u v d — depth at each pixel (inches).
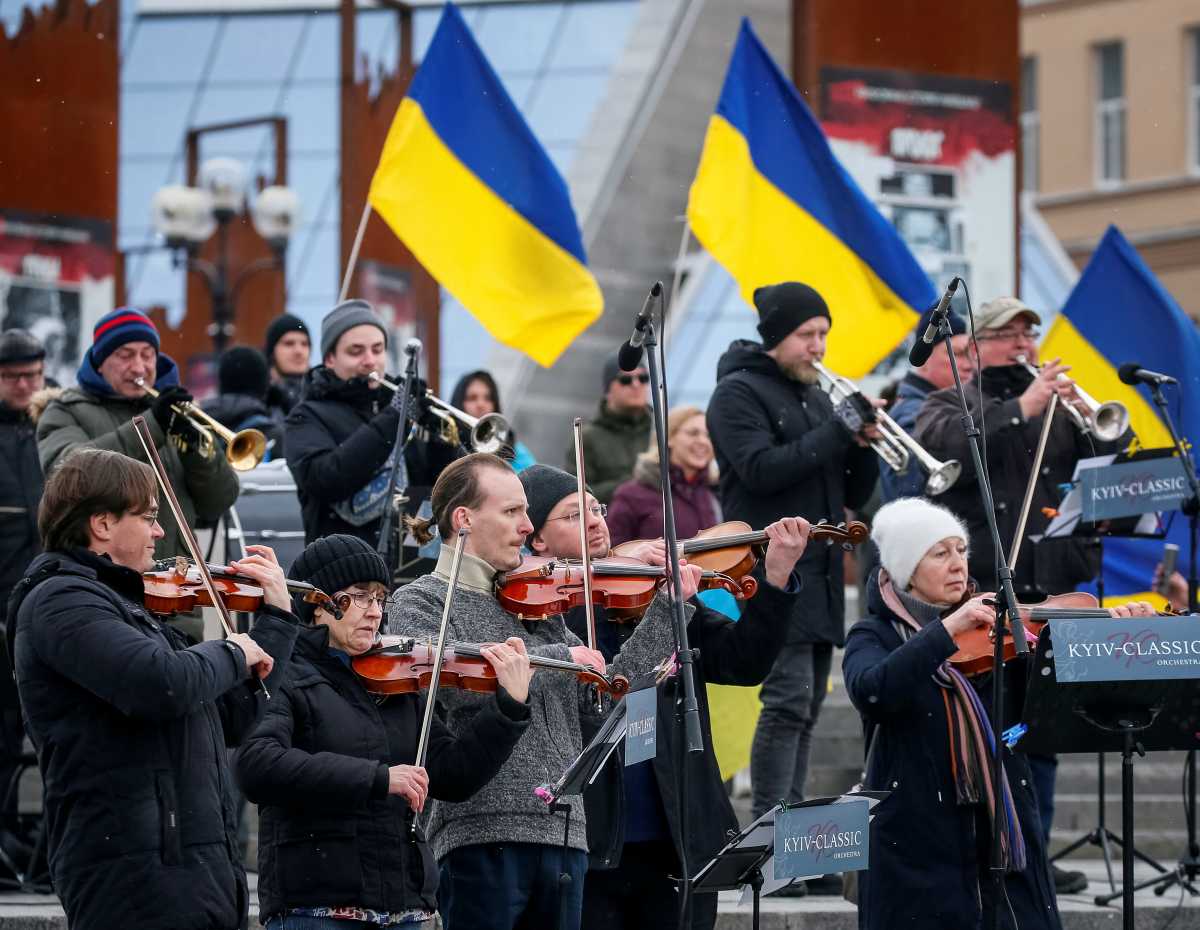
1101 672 701.3
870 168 1375.5
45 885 897.5
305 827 617.3
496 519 690.2
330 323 904.9
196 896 574.6
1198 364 1125.1
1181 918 908.6
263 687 600.1
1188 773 946.7
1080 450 943.0
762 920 869.8
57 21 1550.2
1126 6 3358.8
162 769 580.4
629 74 2775.6
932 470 869.2
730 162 1093.8
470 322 2748.5
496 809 656.4
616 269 2603.3
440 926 823.7
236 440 836.6
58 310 1545.3
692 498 1034.7
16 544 936.3
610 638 737.0
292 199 2010.3
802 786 922.1
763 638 714.8
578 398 2556.6
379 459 865.5
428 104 1079.6
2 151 1530.5
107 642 568.4
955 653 732.7
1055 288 2618.1
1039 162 3469.5
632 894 701.9
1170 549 1002.7
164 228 1957.4
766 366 917.2
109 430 863.7
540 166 1084.5
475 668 647.1
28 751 1063.0
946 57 1387.8
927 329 734.5
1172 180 3297.2
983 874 723.4
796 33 1384.1
